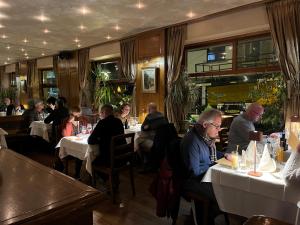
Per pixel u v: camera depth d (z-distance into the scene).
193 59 5.09
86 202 0.86
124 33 5.48
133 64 5.74
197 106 4.89
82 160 3.69
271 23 3.64
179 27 4.79
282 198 1.83
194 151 2.28
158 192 2.39
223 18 4.22
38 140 6.07
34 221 0.73
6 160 1.28
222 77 4.68
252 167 2.21
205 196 2.31
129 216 2.88
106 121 3.35
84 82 7.10
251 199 2.02
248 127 2.84
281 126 3.58
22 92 10.25
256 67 4.21
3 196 0.86
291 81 3.46
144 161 4.52
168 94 5.02
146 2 3.63
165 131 4.03
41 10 3.97
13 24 4.76
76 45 6.77
